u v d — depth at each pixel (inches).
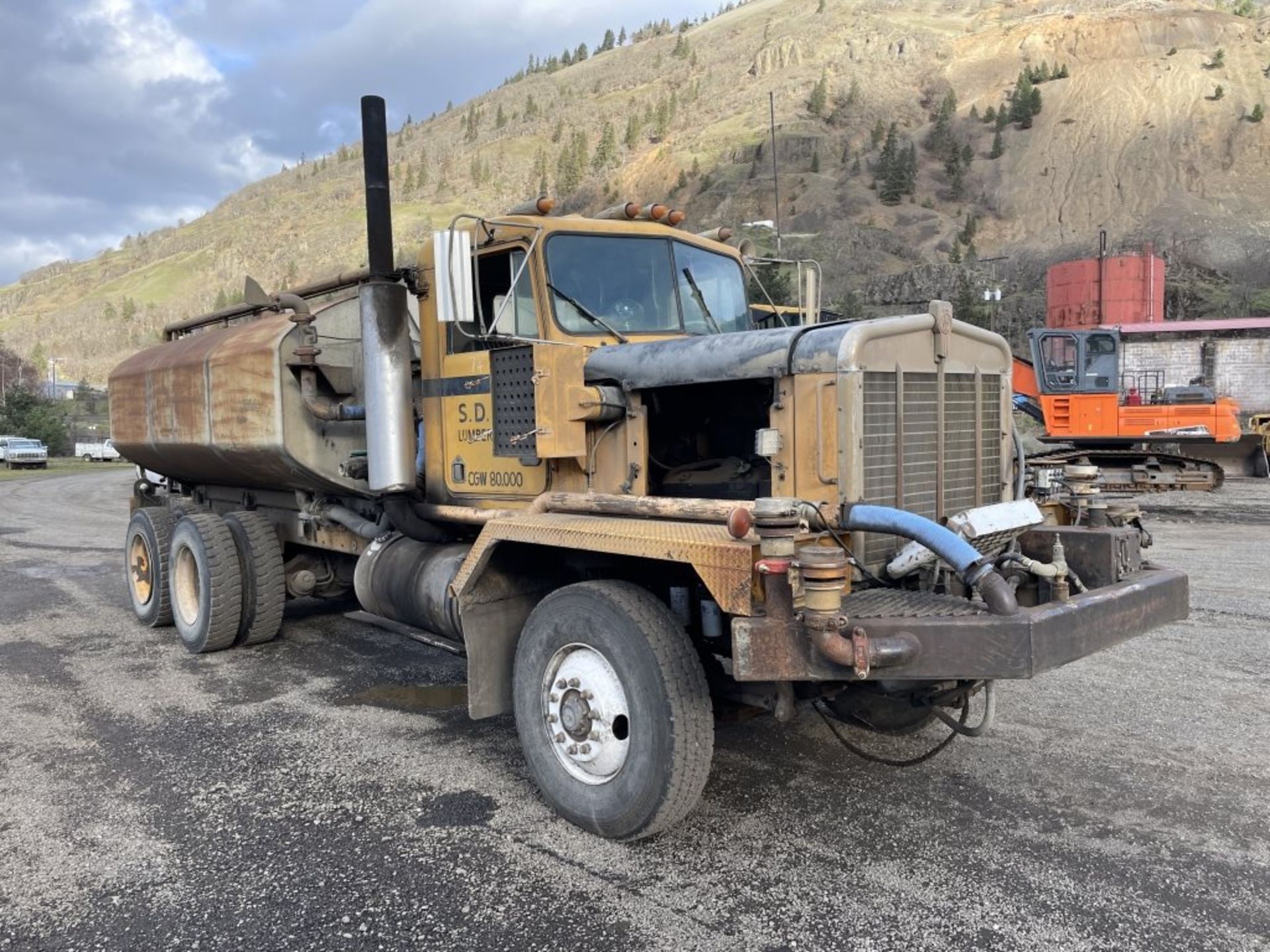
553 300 183.6
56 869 146.0
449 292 162.9
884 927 124.6
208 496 339.0
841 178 4473.4
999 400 186.1
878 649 125.4
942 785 172.2
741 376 158.6
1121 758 183.2
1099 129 4547.2
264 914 131.2
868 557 154.7
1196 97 4601.4
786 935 123.1
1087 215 3754.9
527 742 165.6
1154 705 214.5
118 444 343.6
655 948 120.7
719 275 216.5
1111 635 142.3
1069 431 725.3
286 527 291.9
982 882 136.3
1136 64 5221.5
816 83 6373.0
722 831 154.9
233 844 153.6
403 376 213.8
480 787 175.8
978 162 4566.9
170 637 305.9
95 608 356.8
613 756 151.2
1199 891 132.6
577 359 176.7
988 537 152.1
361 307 213.9
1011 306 2250.2
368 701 231.3
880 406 154.0
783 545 129.3
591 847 150.3
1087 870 139.4
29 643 299.0
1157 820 155.9
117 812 166.7
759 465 171.5
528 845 151.4
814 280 231.3
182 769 187.2
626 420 175.2
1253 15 6063.0
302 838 155.1
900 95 5930.1
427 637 279.1
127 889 139.1
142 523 319.3
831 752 189.8
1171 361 952.9
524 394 182.7
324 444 248.4
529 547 180.2
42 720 219.5
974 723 205.0
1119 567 159.8
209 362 270.8
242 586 276.4
